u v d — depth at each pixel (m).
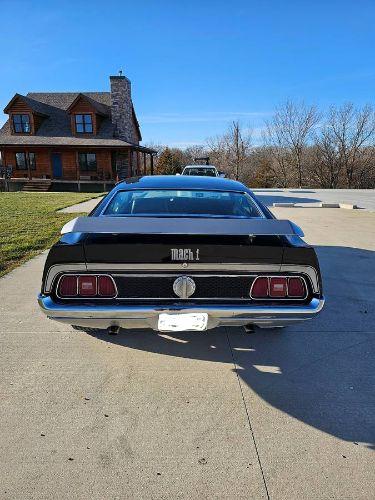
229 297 2.14
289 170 42.47
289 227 2.27
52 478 1.68
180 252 2.05
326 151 38.88
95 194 16.83
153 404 2.19
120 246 2.04
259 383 2.41
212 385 2.38
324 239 6.68
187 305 2.09
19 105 23.78
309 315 2.13
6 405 2.16
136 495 1.60
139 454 1.82
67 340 2.93
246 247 2.08
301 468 1.75
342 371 2.55
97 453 1.82
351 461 1.79
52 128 24.67
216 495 1.61
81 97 23.52
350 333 3.09
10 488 1.62
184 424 2.03
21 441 1.89
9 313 3.39
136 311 2.07
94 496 1.59
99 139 23.80
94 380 2.41
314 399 2.25
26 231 7.13
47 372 2.49
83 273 2.10
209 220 2.34
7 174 22.98
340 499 1.59
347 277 4.46
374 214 10.30
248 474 1.71
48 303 2.08
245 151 48.16
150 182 3.41
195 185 3.33
